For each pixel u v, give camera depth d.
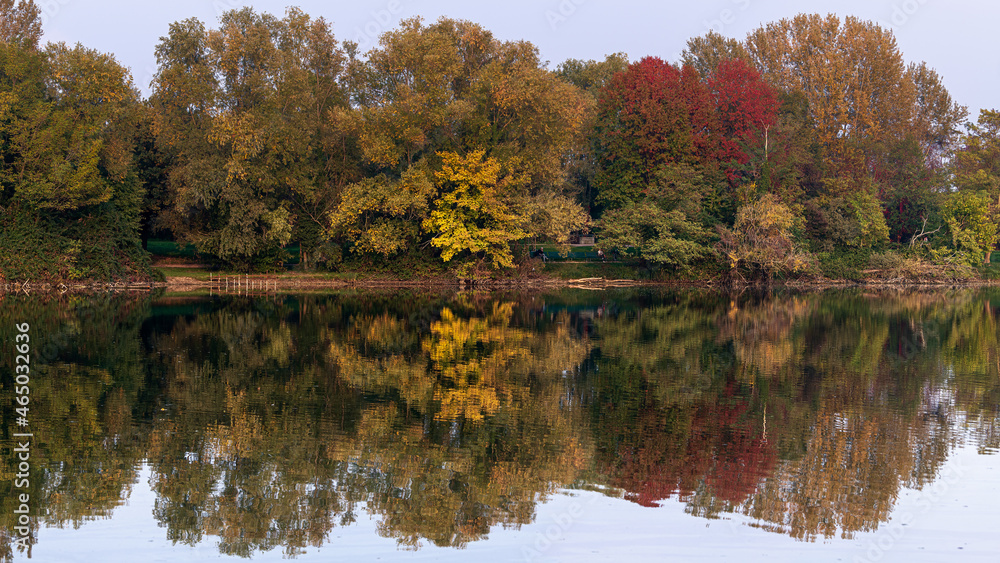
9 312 41.97
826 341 34.97
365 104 70.19
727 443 18.56
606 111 77.88
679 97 77.31
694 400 22.75
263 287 63.75
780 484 15.95
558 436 18.97
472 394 23.17
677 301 56.06
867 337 36.47
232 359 28.30
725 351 31.70
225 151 61.28
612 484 15.92
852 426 20.16
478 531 13.73
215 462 16.91
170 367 26.67
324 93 67.38
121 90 57.12
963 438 19.11
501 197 66.50
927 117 110.62
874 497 15.38
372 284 67.00
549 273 71.62
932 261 78.38
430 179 65.75
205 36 61.03
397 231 64.25
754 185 70.94
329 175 68.50
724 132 81.81
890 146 94.38
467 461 17.09
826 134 94.31
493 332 36.69
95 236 58.34
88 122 56.09
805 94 95.50
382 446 18.05
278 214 61.97
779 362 29.20
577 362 28.77
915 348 33.03
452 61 65.56
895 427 20.08
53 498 14.98
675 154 74.81
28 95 54.47
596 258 78.56
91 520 14.06
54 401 21.77
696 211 70.94
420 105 62.72
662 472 16.56
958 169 96.12
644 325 40.38
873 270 76.75
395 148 65.00
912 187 85.50
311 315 42.69
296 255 75.12
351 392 23.25
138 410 20.89
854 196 79.12
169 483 15.79
